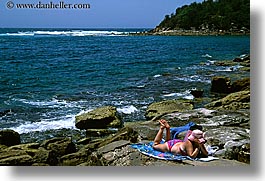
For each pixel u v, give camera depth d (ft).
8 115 28.99
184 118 22.95
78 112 30.22
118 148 16.08
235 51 80.69
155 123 22.48
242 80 37.09
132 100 34.81
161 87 41.45
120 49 89.04
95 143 20.99
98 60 68.39
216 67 58.03
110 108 26.81
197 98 35.09
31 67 56.90
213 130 18.90
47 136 24.57
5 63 59.93
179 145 15.62
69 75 51.31
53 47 83.51
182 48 91.76
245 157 16.21
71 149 20.80
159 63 66.39
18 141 22.58
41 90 39.73
